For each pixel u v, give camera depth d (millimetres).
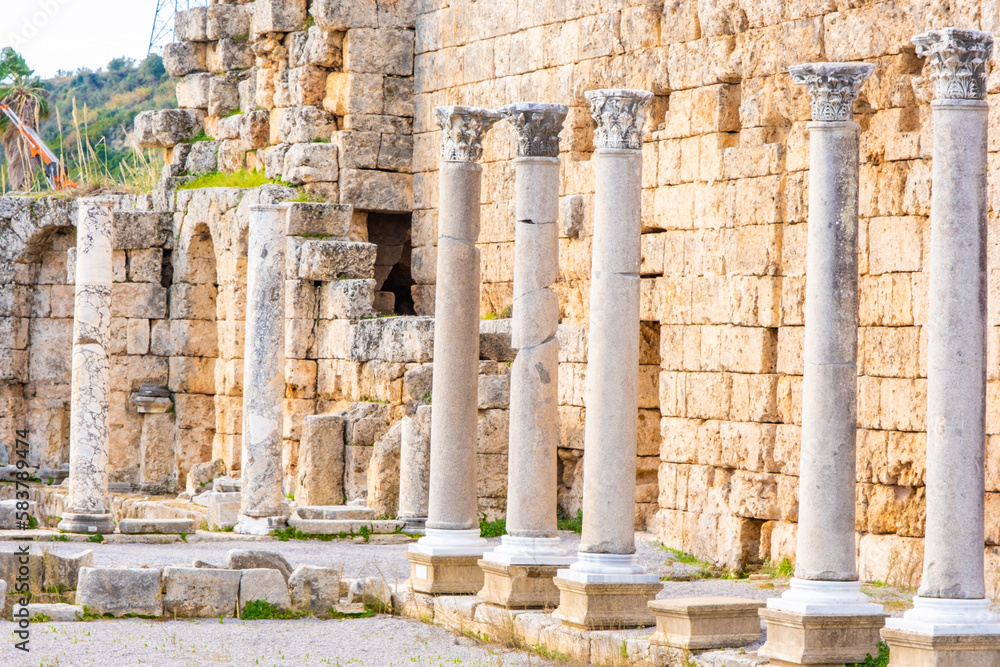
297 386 35156
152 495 38969
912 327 22812
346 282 34281
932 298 15367
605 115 18656
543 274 20484
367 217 38625
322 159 37094
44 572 22422
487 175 34188
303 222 35625
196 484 36844
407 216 39188
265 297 29484
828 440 16156
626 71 29953
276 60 39469
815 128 16391
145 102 86250
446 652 19047
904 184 23094
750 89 26562
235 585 21625
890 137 23391
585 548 18812
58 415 43219
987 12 21734
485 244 34250
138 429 40688
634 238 18719
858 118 24422
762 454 25531
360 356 33375
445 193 21922
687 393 27469
